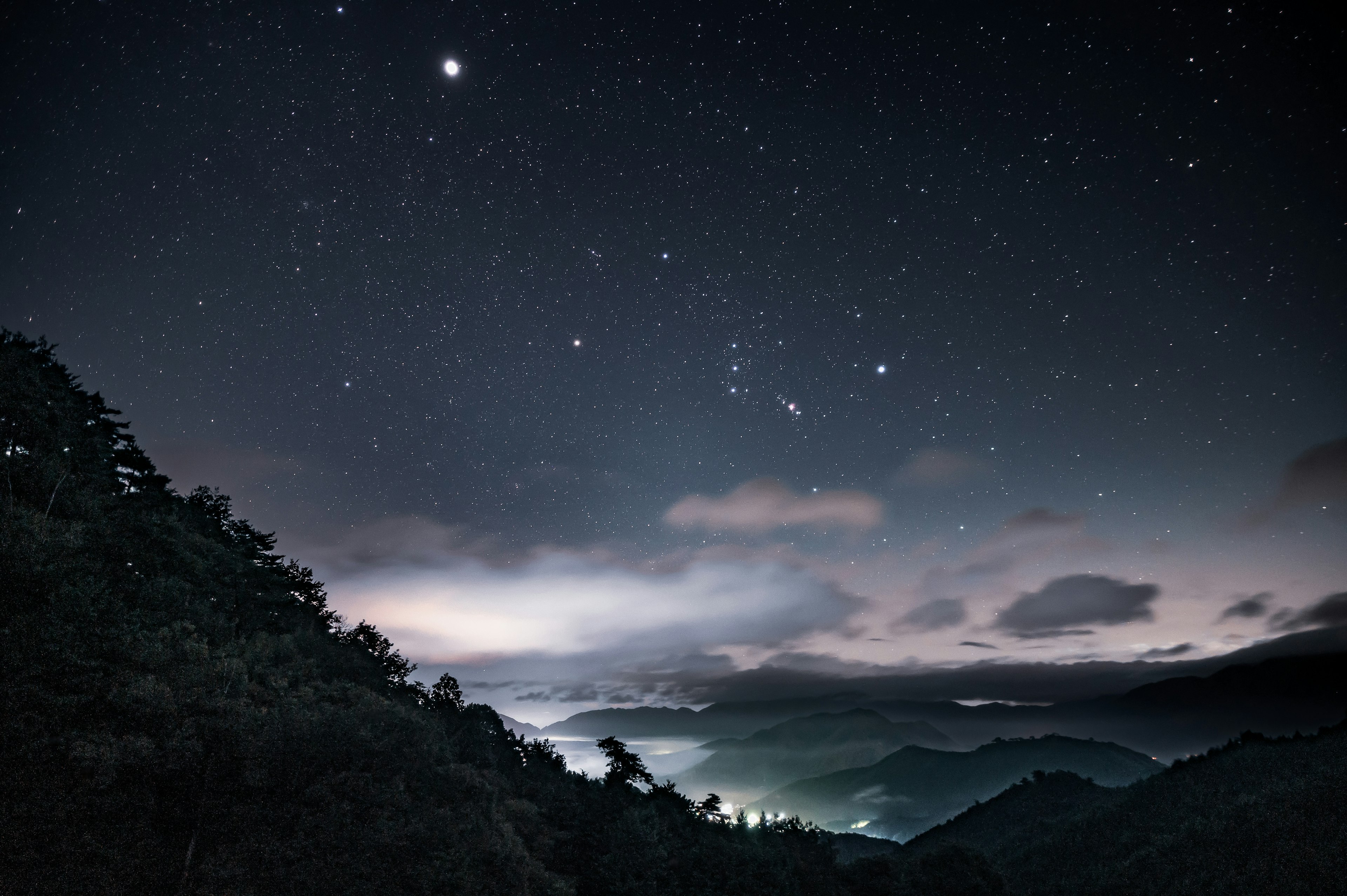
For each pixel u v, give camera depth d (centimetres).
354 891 3719
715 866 6309
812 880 7725
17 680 3209
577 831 5941
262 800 3762
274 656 5497
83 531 4275
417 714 5250
